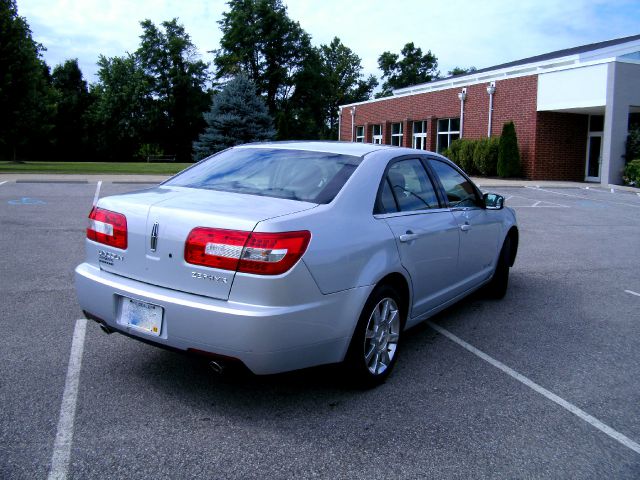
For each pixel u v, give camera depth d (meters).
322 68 62.72
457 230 4.64
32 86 29.94
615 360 4.41
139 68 62.94
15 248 7.49
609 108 21.36
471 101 28.11
